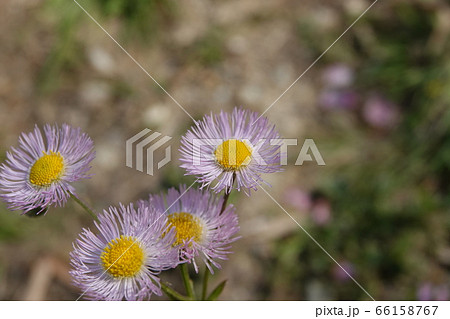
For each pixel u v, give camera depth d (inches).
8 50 12.8
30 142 7.0
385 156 11.4
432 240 10.4
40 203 6.6
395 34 12.8
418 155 11.3
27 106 12.1
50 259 10.3
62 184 6.8
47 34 12.9
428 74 11.9
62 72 12.5
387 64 12.4
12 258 10.3
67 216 10.6
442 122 11.4
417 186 11.0
